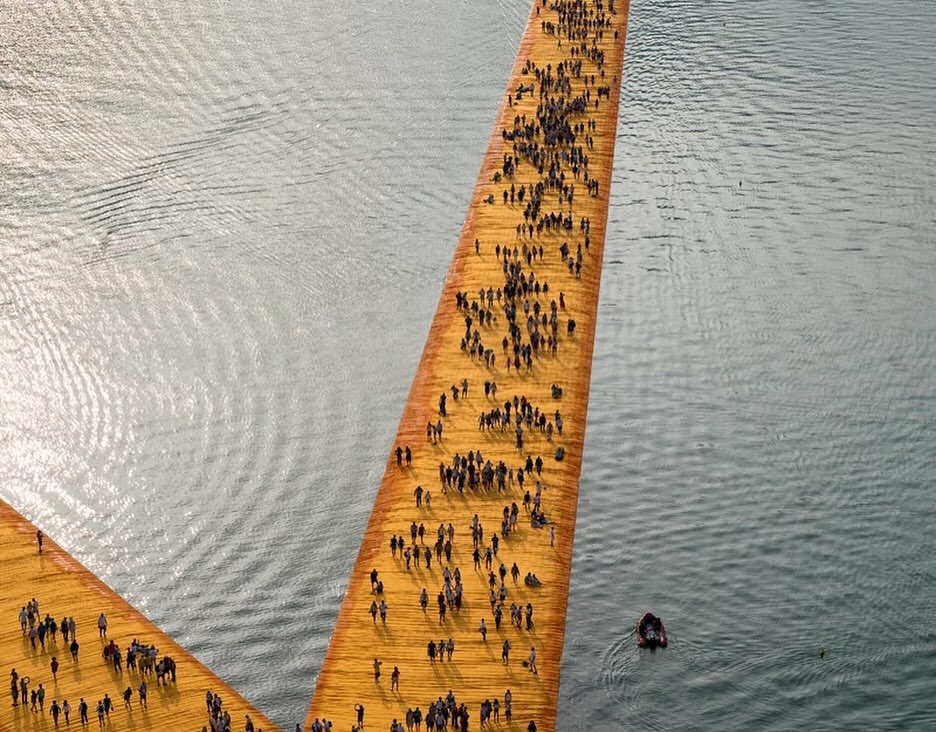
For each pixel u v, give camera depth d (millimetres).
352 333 172875
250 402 160750
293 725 121000
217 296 180625
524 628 123938
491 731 113438
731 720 120938
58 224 198625
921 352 164375
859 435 151250
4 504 145250
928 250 185750
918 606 130500
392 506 140250
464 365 163375
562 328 170125
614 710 121625
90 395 162875
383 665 120375
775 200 198250
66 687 119312
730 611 130500
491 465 144625
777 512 141750
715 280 180375
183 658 124250
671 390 159750
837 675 124375
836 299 175125
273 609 133500
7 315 178000
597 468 147875
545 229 192250
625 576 134625
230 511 145500
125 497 147375
